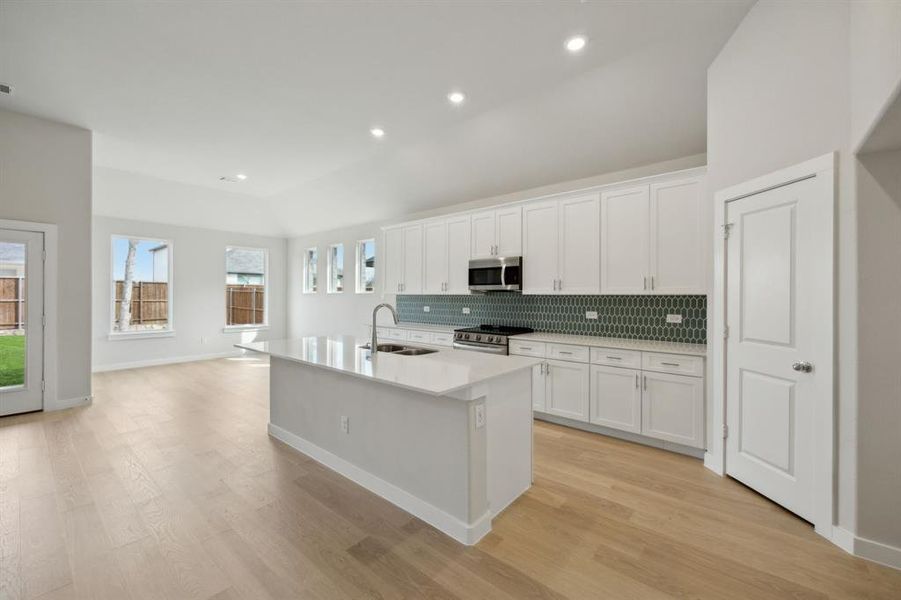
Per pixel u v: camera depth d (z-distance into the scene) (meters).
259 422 3.79
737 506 2.30
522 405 2.48
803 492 2.12
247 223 7.55
